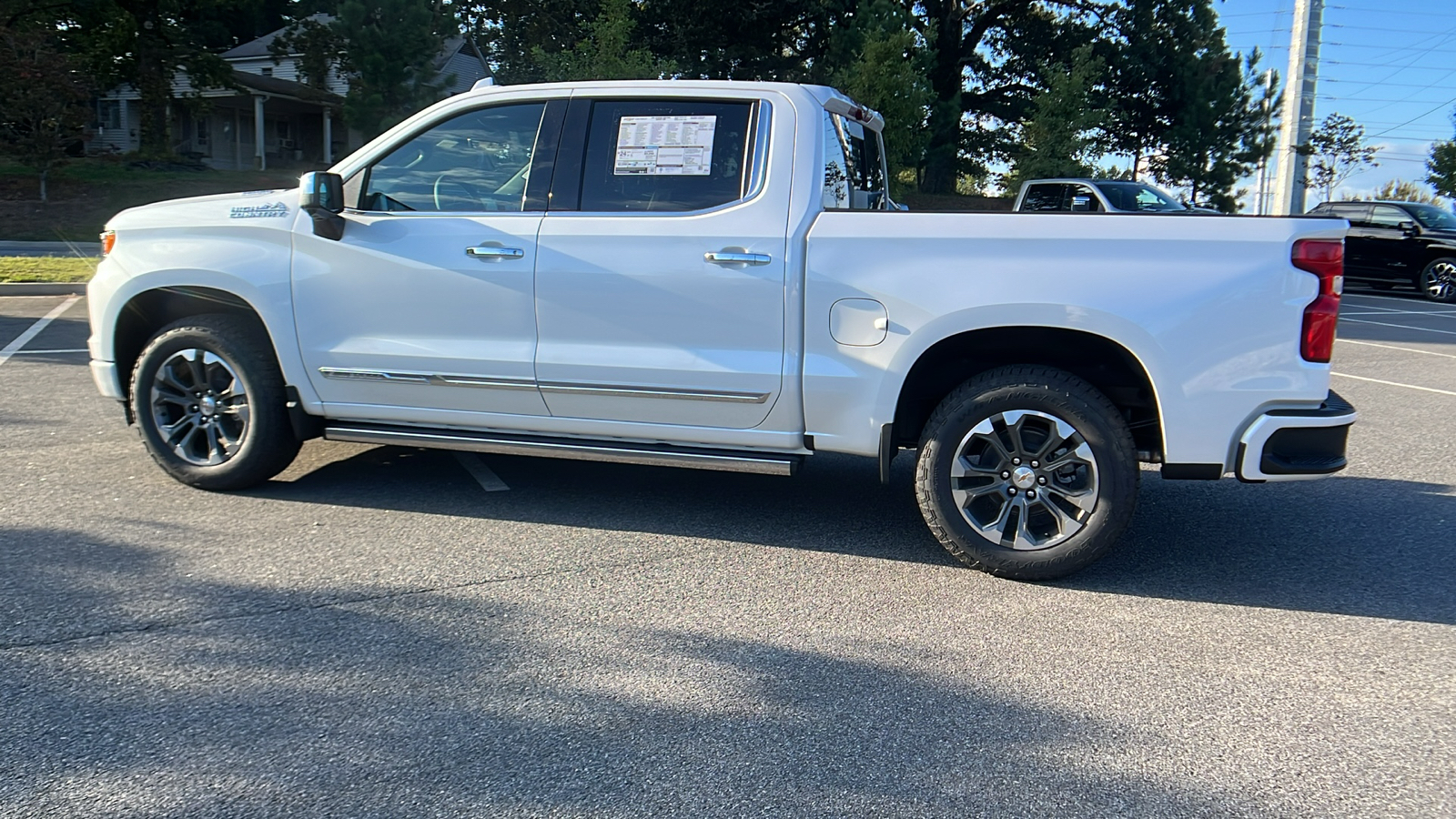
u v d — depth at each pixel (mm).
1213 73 32281
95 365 5277
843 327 4293
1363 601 4172
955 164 32688
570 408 4699
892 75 23953
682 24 32750
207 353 5059
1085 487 4156
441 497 5301
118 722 2979
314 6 27969
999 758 2906
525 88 4766
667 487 5625
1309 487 5973
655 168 4582
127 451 5938
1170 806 2686
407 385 4863
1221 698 3287
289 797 2637
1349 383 9492
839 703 3207
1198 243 3955
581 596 4027
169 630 3600
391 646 3521
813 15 31562
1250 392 3963
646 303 4484
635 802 2654
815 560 4527
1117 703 3236
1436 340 12750
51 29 28578
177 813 2561
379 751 2861
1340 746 2998
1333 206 20750
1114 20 34344
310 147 41719
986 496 4371
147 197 25922
